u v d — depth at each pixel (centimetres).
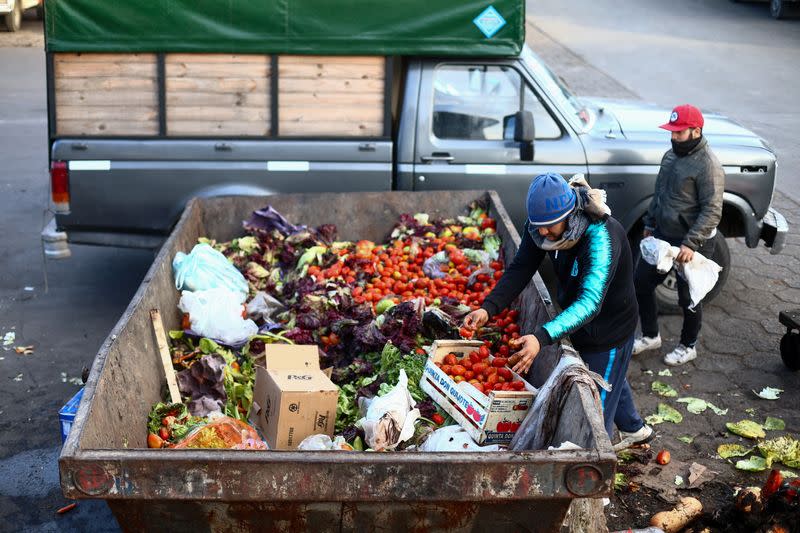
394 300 591
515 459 330
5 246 904
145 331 482
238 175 697
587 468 332
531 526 347
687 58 1906
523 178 712
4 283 815
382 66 688
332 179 706
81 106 680
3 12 2031
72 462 322
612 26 2309
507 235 632
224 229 694
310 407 425
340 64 685
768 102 1526
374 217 707
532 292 519
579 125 715
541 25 2331
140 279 838
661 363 673
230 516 340
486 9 677
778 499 439
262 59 680
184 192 697
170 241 591
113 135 685
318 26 671
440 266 639
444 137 712
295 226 689
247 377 501
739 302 778
